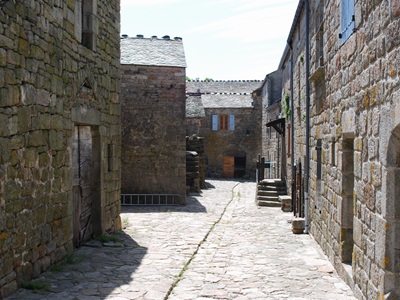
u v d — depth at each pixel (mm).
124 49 17531
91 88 8430
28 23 5953
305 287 6133
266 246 8945
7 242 5422
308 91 10266
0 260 5270
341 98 6598
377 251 4645
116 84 10008
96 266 7086
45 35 6465
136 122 16797
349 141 6527
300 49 12359
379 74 4547
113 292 5789
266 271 6996
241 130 34000
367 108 5062
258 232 10656
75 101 7617
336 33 7039
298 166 12531
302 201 11750
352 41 5805
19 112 5723
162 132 16844
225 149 34156
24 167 5859
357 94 5531
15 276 5625
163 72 16859
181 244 9039
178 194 16750
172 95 16875
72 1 7523
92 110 8453
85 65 8094
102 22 9078
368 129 5023
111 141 9648
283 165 17734
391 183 4324
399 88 3924
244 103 34281
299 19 12367
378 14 4570
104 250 8211
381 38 4469
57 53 6875
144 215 13711
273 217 13297
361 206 5371
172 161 16812
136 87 16797
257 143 33656
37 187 6230
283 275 6758
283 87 18516
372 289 4836
